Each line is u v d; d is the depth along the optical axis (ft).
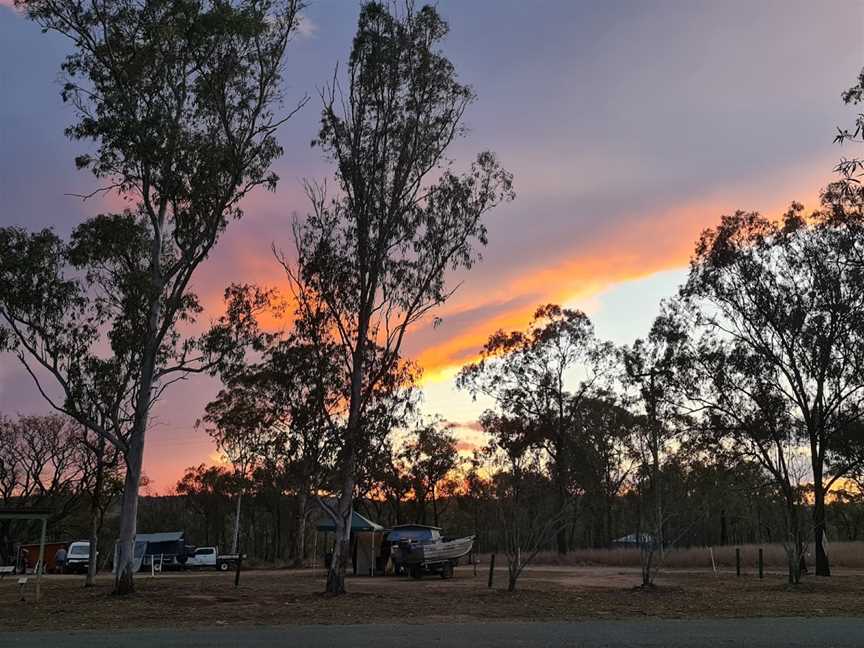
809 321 111.14
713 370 107.86
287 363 83.46
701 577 112.57
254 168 92.07
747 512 144.66
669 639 42.93
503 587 89.76
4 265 79.20
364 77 88.28
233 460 188.75
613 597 73.92
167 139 86.58
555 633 46.16
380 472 87.35
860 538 276.21
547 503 98.89
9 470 207.72
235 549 239.71
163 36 85.30
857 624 51.03
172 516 343.05
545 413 178.60
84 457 199.21
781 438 101.60
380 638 43.83
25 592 88.74
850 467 114.62
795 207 112.16
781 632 46.32
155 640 43.42
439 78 89.81
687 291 115.03
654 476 90.02
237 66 91.25
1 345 80.43
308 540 255.09
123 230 84.99
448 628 49.44
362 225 85.87
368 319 84.58
